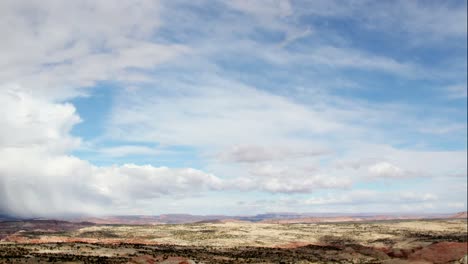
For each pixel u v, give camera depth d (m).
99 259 88.38
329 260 122.25
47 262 79.50
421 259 125.12
